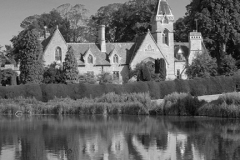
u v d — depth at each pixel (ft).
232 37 378.32
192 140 149.18
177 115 216.95
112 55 340.39
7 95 266.57
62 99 254.47
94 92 275.80
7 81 337.93
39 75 303.68
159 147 139.64
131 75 331.98
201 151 133.08
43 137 158.92
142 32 429.79
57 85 273.54
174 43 376.07
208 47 390.42
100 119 209.15
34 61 303.48
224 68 342.85
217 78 302.25
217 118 201.57
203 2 384.06
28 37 306.55
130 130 172.35
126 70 342.64
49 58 328.29
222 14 375.04
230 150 133.69
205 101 220.84
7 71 338.34
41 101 265.54
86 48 345.72
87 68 335.47
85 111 234.38
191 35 361.10
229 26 375.04
